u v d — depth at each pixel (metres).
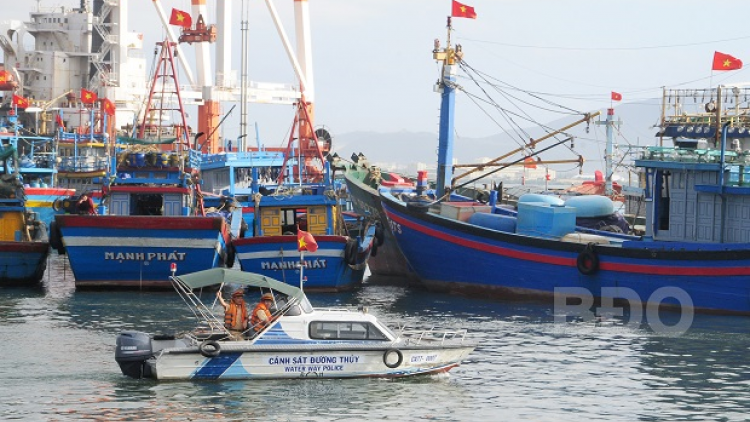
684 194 84.56
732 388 55.88
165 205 93.31
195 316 75.44
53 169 144.50
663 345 67.31
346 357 54.56
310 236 64.38
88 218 86.50
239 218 103.62
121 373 55.66
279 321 54.28
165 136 144.12
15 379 54.34
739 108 93.69
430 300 87.56
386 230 101.81
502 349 65.50
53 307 80.00
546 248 84.94
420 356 55.59
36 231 101.12
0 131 151.88
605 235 91.75
